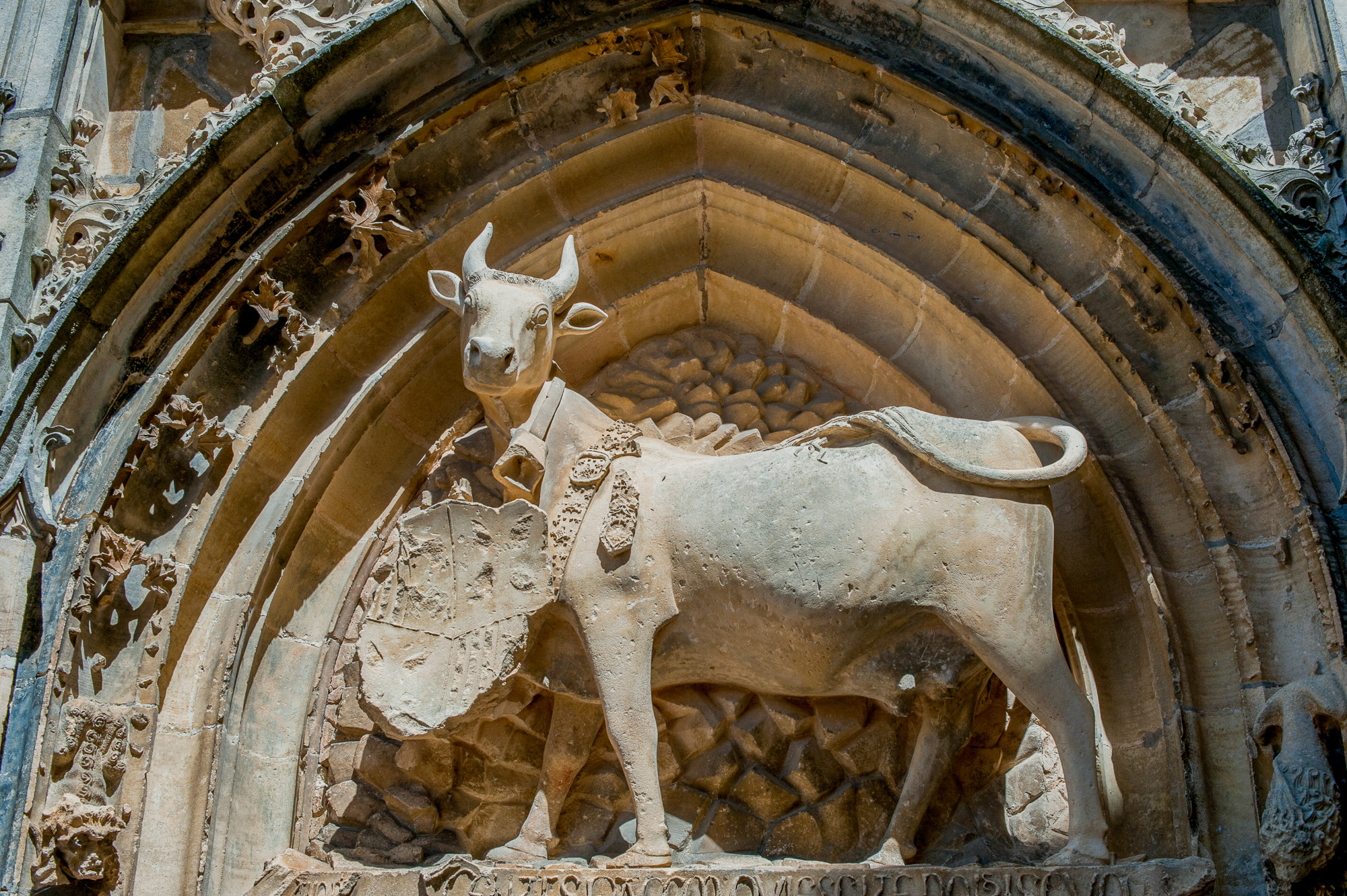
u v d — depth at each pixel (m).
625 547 4.82
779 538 4.73
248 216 5.52
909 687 4.73
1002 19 5.38
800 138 5.78
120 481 5.02
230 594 5.19
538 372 5.06
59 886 4.54
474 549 4.91
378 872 4.68
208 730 4.94
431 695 4.78
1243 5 5.86
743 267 6.03
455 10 5.64
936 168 5.63
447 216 5.77
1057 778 4.94
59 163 5.64
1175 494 5.02
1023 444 4.90
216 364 5.37
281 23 5.82
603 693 4.74
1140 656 4.97
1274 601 4.71
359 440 5.65
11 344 5.18
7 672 4.63
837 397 5.93
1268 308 5.02
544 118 5.90
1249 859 4.44
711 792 5.07
